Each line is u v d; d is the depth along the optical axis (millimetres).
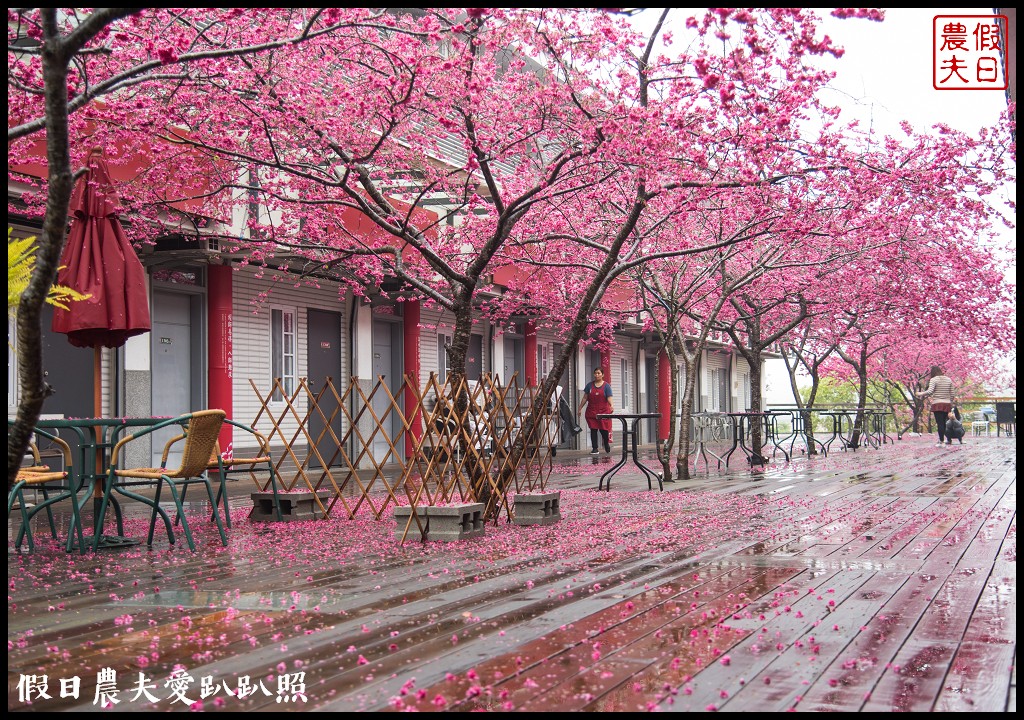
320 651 3945
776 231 9414
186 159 9492
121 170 10023
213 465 7852
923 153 10898
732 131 8688
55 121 3133
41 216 9969
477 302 17234
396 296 16750
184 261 12250
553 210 12102
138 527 8406
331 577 5762
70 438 11227
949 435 25141
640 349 28500
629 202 11938
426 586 5414
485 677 3518
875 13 5926
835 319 20234
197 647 4062
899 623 4352
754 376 17453
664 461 13281
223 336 13445
